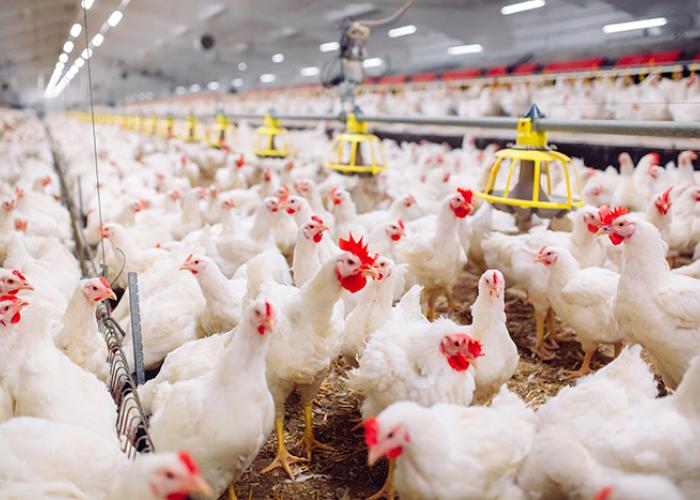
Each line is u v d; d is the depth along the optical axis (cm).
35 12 1505
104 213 705
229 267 548
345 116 795
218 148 1335
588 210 478
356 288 310
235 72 3291
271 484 319
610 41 1423
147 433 250
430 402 286
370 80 2178
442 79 1833
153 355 385
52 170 1147
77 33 1424
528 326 533
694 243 649
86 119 3131
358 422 381
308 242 414
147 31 2209
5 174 1023
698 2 1158
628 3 1227
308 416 348
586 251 486
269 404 271
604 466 239
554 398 279
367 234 585
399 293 458
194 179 1155
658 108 917
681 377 345
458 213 479
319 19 1792
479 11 1497
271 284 364
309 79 2866
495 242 542
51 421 249
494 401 282
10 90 3400
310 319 316
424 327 307
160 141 1703
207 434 253
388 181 864
